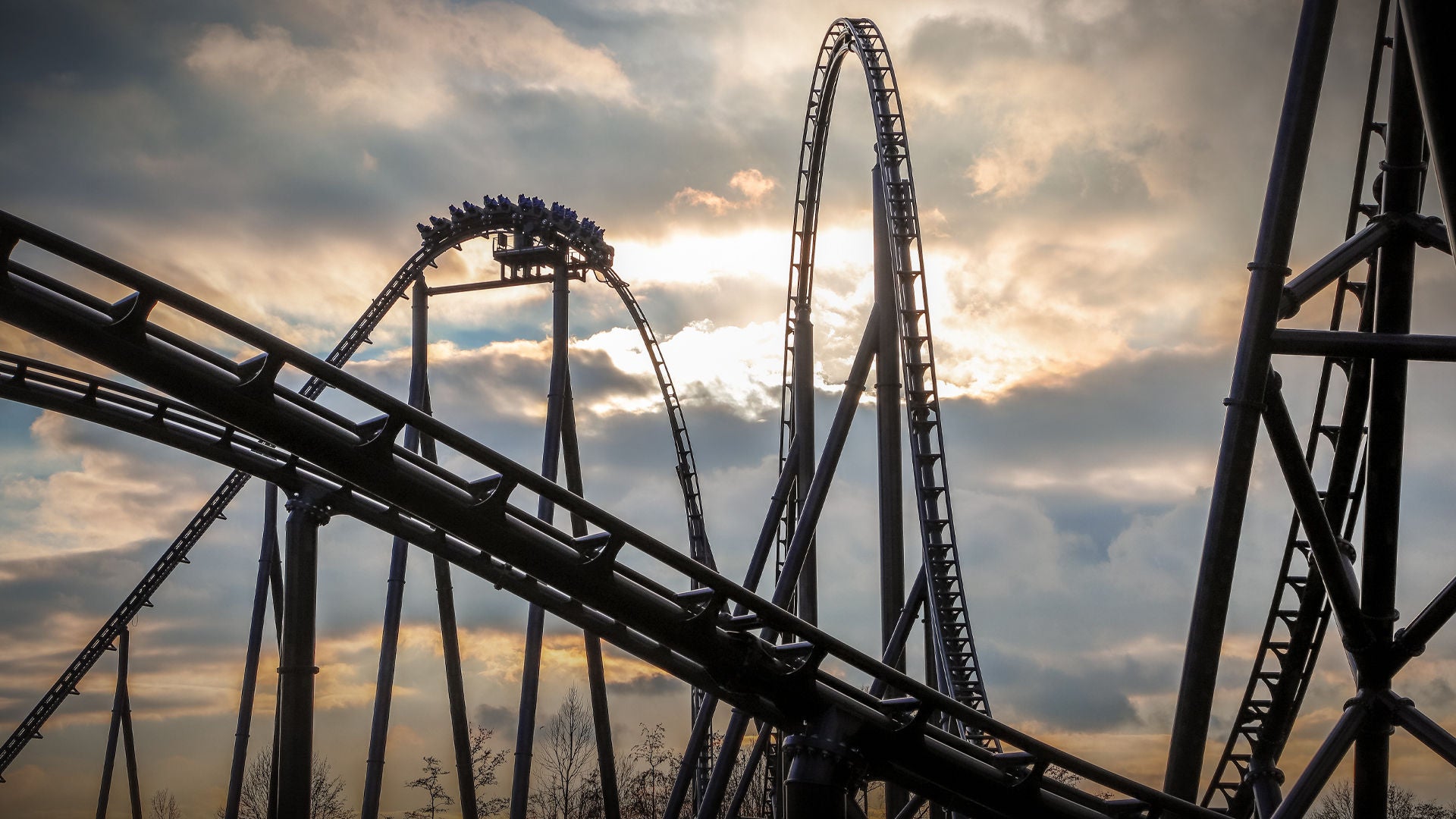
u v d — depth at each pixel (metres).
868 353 30.16
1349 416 21.53
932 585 26.17
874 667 18.20
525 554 17.14
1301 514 19.77
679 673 21.05
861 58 30.84
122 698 40.12
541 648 35.31
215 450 21.53
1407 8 7.16
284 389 16.27
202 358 15.84
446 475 17.12
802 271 34.22
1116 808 19.36
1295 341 18.17
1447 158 7.53
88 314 14.98
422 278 39.50
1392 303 19.38
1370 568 19.86
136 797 40.53
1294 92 17.83
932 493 26.89
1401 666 19.91
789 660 19.28
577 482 37.41
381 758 34.34
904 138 29.48
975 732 24.84
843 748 18.30
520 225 38.44
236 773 37.19
